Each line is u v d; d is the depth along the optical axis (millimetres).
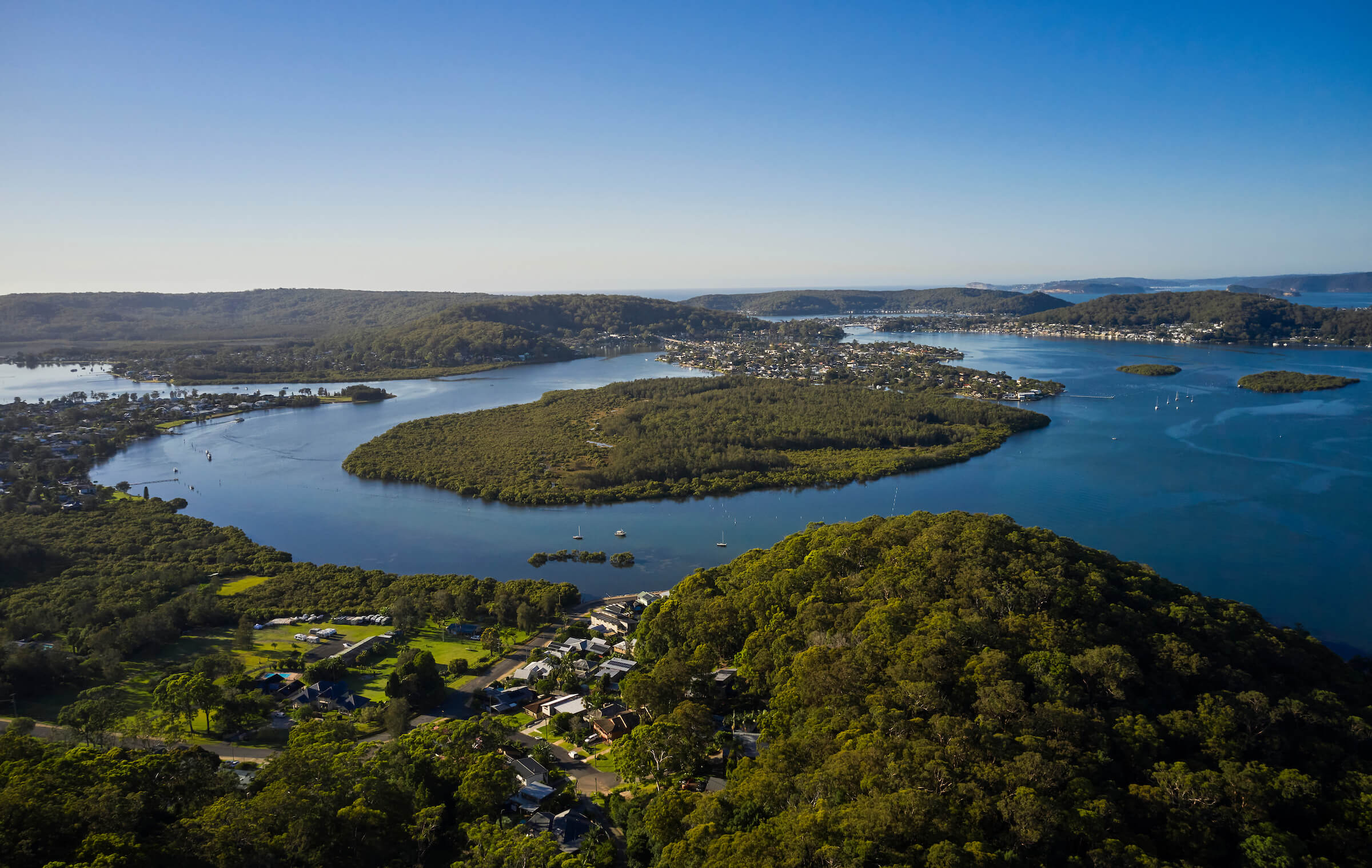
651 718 125000
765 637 135125
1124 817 80500
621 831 99438
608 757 119125
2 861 76438
